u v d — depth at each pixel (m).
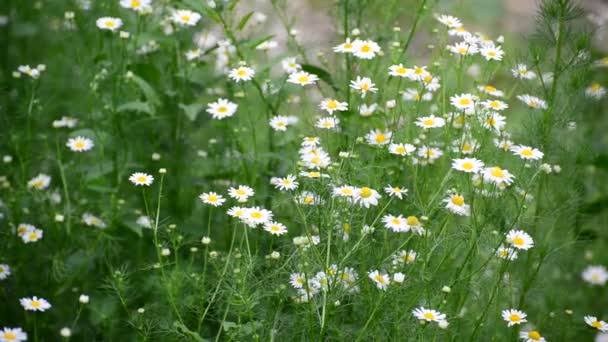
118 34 4.70
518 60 4.09
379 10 4.55
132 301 4.09
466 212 3.61
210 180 4.56
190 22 4.45
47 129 5.05
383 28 4.50
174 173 4.58
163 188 4.51
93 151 4.75
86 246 4.17
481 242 3.50
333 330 3.35
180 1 4.62
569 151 4.05
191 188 4.55
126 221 4.11
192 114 4.16
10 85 5.32
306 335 3.42
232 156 4.53
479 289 3.72
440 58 4.17
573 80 3.93
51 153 4.84
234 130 4.32
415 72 3.81
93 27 4.88
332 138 3.97
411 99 4.16
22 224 4.09
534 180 3.77
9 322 3.99
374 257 3.56
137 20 4.75
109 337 3.88
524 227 3.83
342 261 3.11
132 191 4.52
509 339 3.76
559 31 3.84
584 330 4.20
